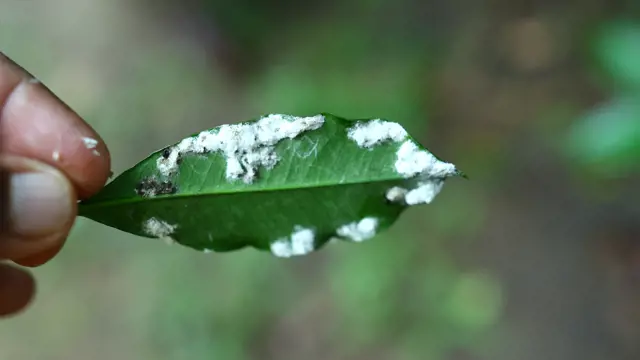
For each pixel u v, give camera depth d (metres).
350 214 0.24
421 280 0.44
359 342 0.45
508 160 0.44
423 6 0.50
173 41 0.64
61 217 0.24
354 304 0.46
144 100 0.64
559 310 0.40
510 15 0.47
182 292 0.54
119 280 0.58
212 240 0.24
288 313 0.49
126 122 0.65
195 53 0.62
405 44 0.51
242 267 0.51
